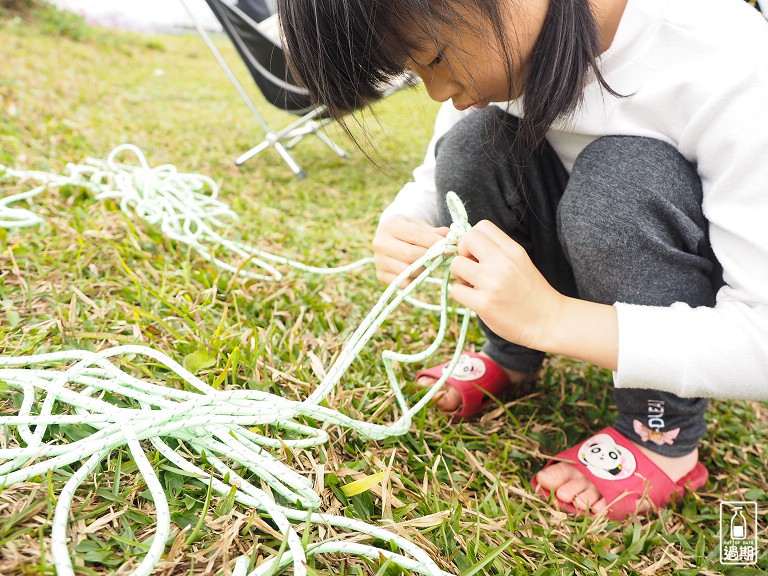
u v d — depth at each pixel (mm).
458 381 1052
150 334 968
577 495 887
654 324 745
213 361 919
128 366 867
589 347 753
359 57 675
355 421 800
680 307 771
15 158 1649
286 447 756
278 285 1284
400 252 913
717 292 840
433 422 982
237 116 2967
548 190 978
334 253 1540
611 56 809
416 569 633
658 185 798
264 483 735
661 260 817
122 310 1063
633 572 784
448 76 724
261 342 1027
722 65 756
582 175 847
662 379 742
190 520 669
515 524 810
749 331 717
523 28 691
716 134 758
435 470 857
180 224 1460
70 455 624
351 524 673
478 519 754
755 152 720
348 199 1997
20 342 911
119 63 3926
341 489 768
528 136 827
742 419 1122
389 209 1090
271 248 1504
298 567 580
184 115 2791
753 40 764
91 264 1203
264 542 668
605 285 851
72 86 2818
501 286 737
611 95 820
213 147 2352
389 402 954
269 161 2322
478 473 903
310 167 2303
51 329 960
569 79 720
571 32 698
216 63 4648
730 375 725
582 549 809
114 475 704
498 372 1082
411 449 919
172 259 1301
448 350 1207
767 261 719
